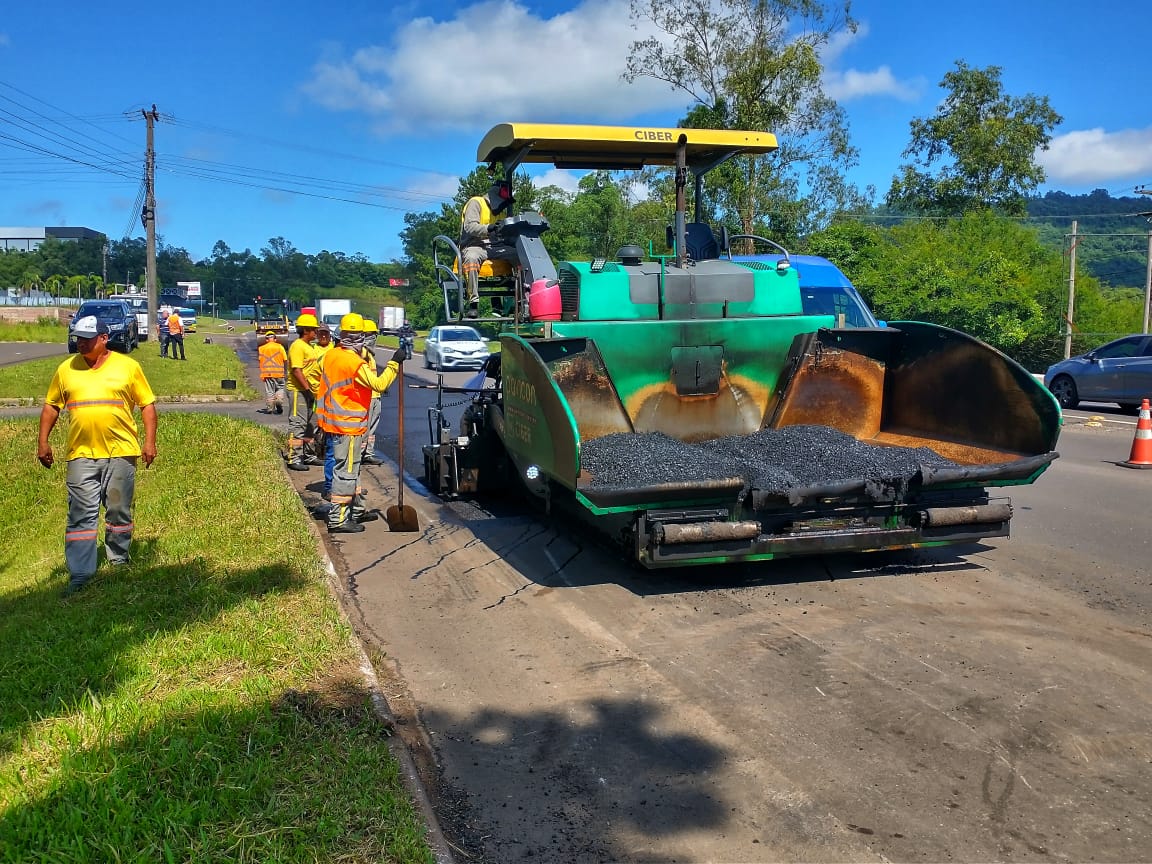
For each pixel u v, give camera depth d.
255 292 127.19
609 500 6.09
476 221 9.60
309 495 10.29
